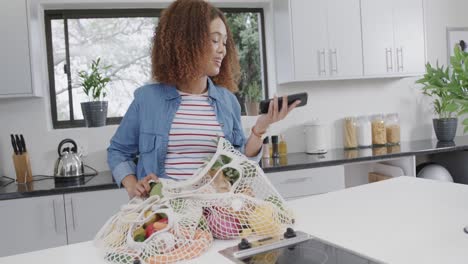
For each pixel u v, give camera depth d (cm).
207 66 127
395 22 305
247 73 320
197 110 132
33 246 212
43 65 266
